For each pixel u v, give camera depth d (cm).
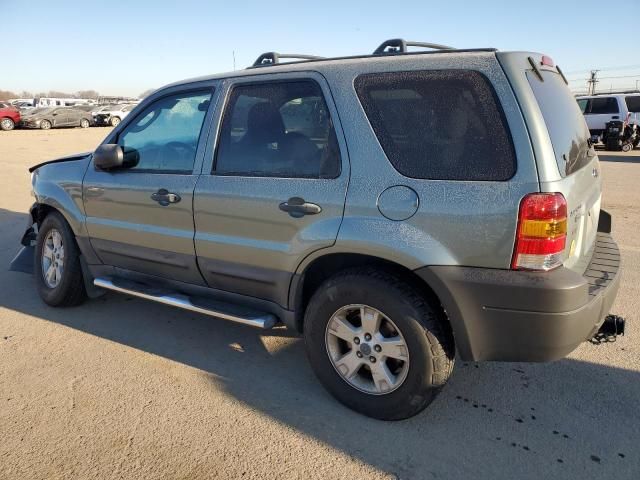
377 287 267
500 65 248
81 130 3011
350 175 274
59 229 429
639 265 548
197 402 306
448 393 314
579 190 265
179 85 358
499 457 257
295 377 335
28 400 307
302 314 315
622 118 1967
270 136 308
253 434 276
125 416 292
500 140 242
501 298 241
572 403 303
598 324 266
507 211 236
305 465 253
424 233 252
